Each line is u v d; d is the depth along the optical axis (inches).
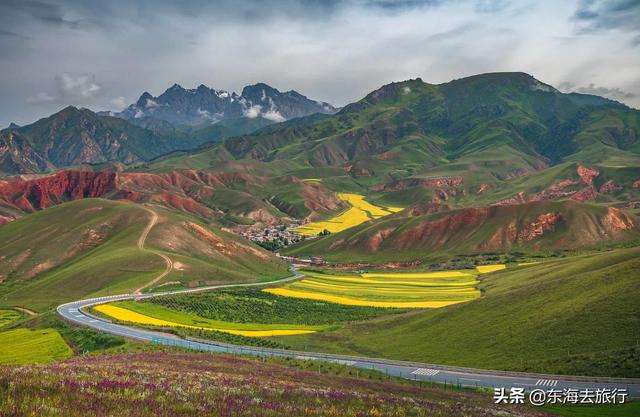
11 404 594.9
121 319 4463.6
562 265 5964.6
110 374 972.6
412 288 7263.8
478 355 3351.4
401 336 4200.3
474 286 7101.4
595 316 3383.4
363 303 6186.0
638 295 3469.5
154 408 687.1
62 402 649.6
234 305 5782.5
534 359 3051.2
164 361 1747.0
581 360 2790.4
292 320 5310.0
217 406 752.3
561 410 1942.7
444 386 2442.2
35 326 4276.6
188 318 4931.1
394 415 928.9
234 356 2817.4
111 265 7258.9
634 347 2765.7
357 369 2834.6
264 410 770.2
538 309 3875.5
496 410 1411.2
